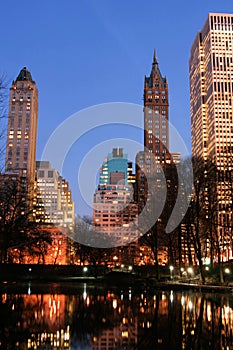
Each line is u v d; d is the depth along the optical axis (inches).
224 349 540.4
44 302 1244.5
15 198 2267.5
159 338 627.2
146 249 3887.8
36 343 589.0
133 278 2874.0
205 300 1295.5
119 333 671.8
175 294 1633.9
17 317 867.4
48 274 3875.5
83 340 613.6
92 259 4365.2
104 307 1089.4
